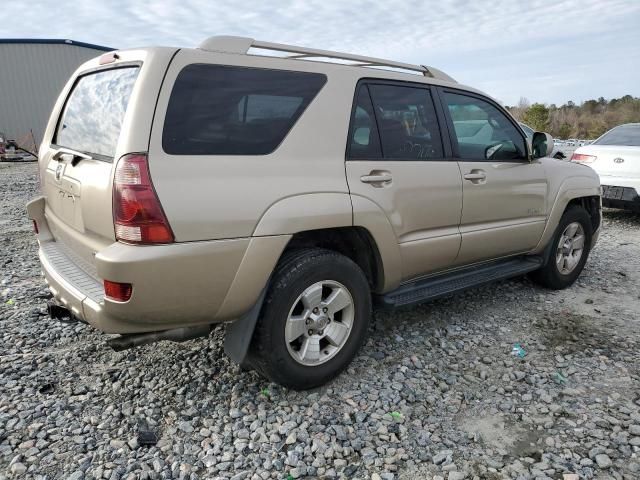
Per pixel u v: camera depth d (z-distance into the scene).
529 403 2.98
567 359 3.50
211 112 2.57
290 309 2.83
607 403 2.97
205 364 3.34
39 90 24.05
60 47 24.02
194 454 2.51
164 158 2.40
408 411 2.88
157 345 3.60
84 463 2.41
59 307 3.03
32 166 17.34
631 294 4.81
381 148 3.25
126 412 2.83
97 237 2.66
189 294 2.50
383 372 3.30
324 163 2.93
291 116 2.85
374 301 3.48
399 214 3.26
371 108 3.24
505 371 3.34
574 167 4.86
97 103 2.89
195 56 2.59
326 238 3.17
